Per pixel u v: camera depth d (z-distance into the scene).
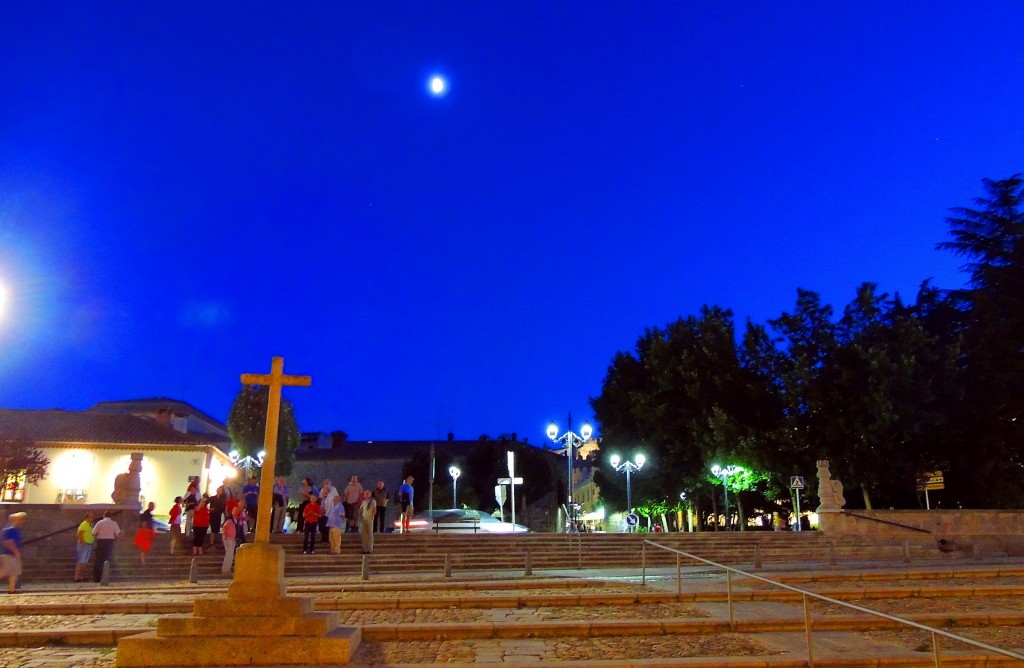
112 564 20.16
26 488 39.06
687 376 36.91
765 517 47.12
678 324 40.03
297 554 20.86
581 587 15.30
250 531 22.47
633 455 41.84
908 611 12.22
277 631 8.41
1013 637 10.33
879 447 30.16
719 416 33.97
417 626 10.41
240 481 48.09
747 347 36.84
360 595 13.88
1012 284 34.66
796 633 10.64
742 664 8.48
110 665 8.68
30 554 20.94
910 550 24.88
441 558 21.23
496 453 61.50
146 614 12.66
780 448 32.56
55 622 11.66
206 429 67.69
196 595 14.82
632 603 13.12
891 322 33.94
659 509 41.41
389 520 62.47
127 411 62.75
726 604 13.03
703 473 37.16
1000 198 36.78
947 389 30.72
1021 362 31.27
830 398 31.17
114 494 22.64
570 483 31.48
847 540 25.25
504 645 9.81
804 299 33.78
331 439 74.12
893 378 29.72
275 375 9.61
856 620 10.94
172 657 8.16
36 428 41.34
